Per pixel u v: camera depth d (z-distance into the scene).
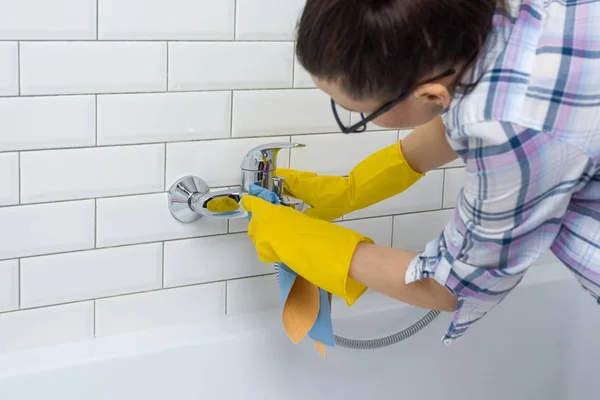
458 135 0.92
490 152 0.89
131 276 1.43
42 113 1.29
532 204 0.92
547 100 0.88
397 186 1.32
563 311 1.79
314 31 0.87
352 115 1.57
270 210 1.20
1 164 1.28
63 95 1.30
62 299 1.38
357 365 1.58
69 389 1.35
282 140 1.51
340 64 0.87
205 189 1.44
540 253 0.97
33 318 1.37
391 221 1.66
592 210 1.00
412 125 0.99
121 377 1.39
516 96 0.88
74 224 1.36
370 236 1.65
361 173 1.33
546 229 0.96
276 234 1.16
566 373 1.82
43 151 1.31
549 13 0.90
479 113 0.89
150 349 1.40
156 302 1.47
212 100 1.42
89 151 1.34
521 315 1.74
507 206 0.91
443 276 0.99
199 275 1.49
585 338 1.81
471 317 1.05
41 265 1.35
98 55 1.31
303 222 1.15
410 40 0.84
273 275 1.57
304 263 1.12
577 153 0.89
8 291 1.33
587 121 0.89
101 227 1.38
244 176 1.37
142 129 1.37
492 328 1.71
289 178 1.39
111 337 1.44
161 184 1.41
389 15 0.83
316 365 1.54
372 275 1.08
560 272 1.80
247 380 1.49
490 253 0.95
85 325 1.41
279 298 1.58
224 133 1.45
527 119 0.88
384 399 1.62
